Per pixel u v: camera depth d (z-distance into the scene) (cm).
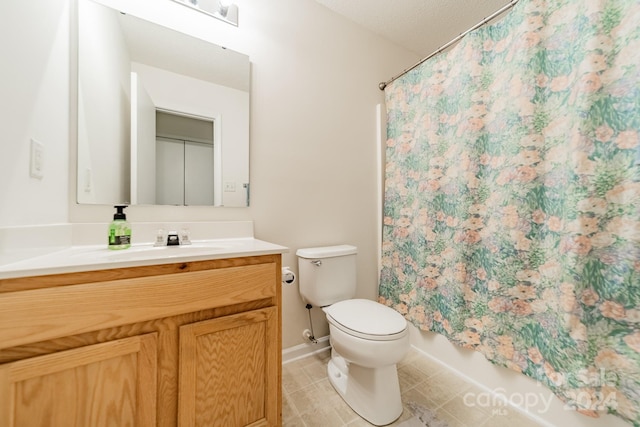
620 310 88
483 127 130
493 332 123
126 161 112
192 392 77
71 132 100
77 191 101
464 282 135
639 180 84
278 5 148
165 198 120
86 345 65
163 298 74
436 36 192
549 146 106
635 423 84
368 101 186
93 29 105
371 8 165
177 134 123
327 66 167
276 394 94
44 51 84
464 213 134
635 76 85
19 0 73
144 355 71
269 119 146
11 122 69
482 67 130
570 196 96
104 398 66
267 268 94
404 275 173
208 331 80
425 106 160
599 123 91
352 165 179
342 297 150
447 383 135
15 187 70
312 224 162
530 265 111
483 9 165
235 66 135
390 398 111
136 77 114
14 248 67
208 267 82
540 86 109
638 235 84
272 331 94
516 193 115
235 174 136
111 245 96
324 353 161
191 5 124
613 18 89
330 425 107
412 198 168
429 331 158
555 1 104
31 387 58
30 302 58
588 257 93
